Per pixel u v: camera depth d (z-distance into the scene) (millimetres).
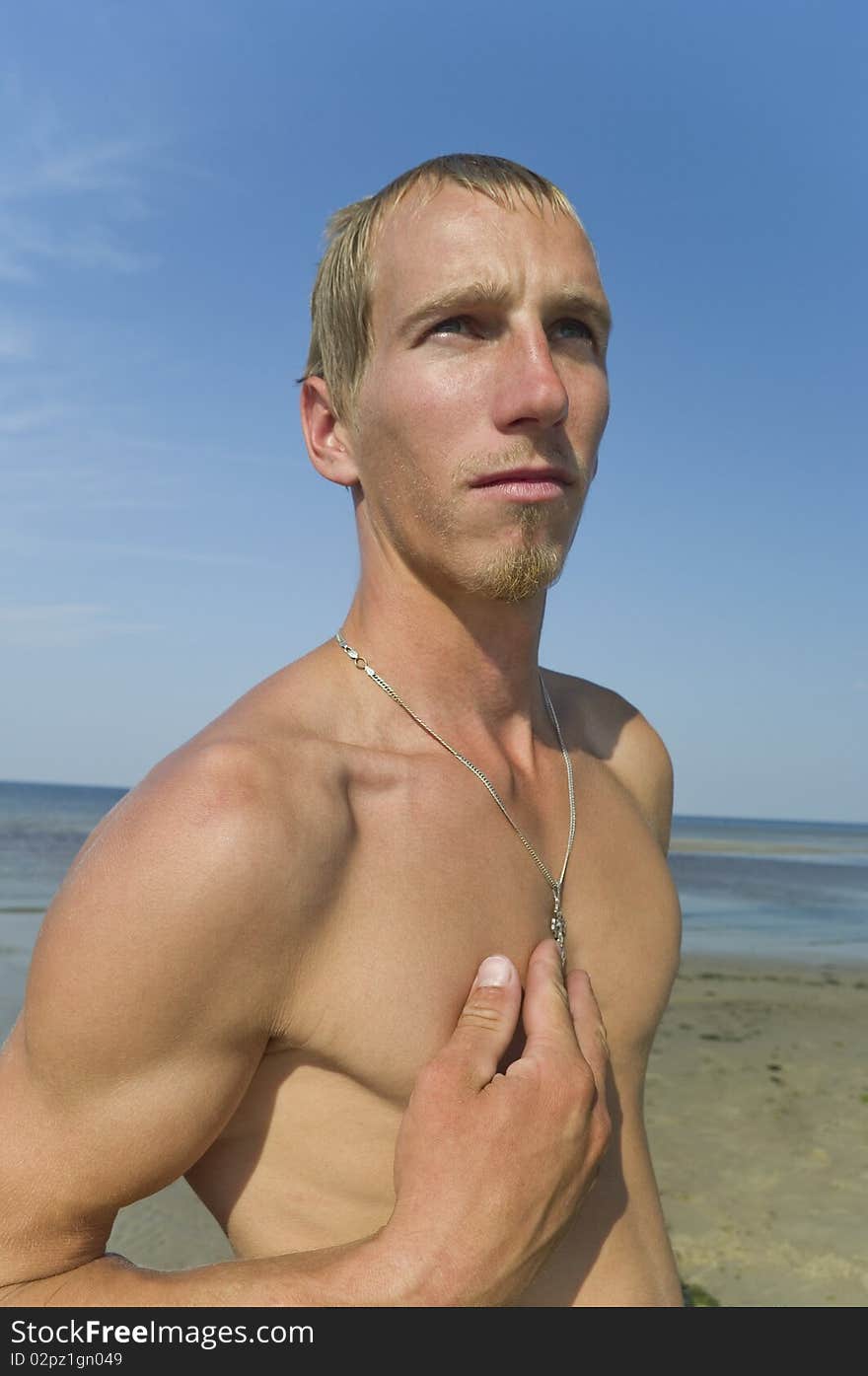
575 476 529
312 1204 488
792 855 20422
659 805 722
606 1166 548
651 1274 548
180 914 420
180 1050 432
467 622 550
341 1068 474
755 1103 2611
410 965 481
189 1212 1830
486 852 529
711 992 4203
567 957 555
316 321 597
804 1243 1777
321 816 468
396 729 540
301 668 545
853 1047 3262
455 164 539
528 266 514
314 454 602
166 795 442
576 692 716
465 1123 440
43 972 434
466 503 510
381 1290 409
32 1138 431
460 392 512
